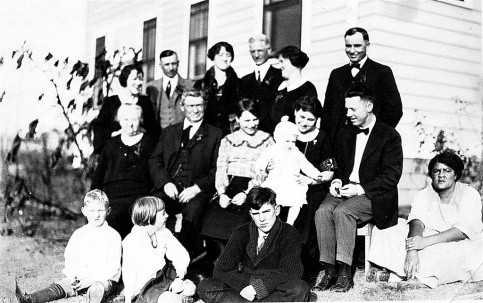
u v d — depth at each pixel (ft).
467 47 24.31
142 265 16.66
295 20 23.77
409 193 23.02
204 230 17.94
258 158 18.20
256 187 16.35
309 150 18.45
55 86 24.22
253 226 16.49
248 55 24.27
